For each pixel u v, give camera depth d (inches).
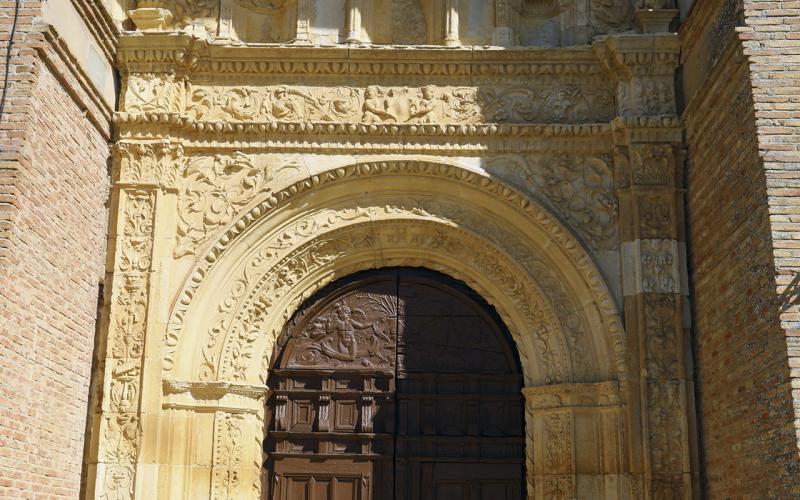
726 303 380.8
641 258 429.4
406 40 479.8
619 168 444.8
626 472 413.4
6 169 345.4
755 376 346.0
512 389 454.3
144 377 414.6
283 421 449.4
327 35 471.8
